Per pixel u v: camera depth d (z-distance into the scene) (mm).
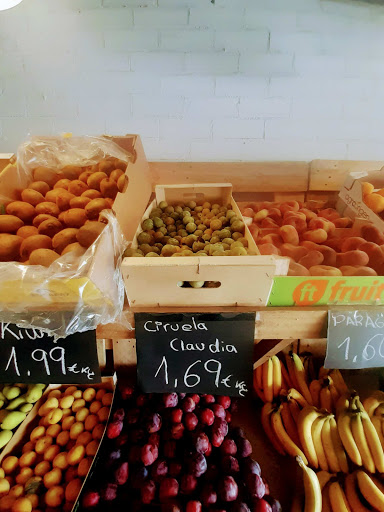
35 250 683
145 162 1259
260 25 1481
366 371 1174
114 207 816
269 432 955
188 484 760
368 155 1671
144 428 872
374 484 790
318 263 897
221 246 868
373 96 1575
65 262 634
